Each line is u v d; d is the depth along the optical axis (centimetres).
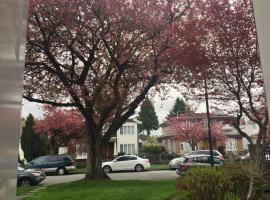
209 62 1303
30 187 1839
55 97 2045
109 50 1812
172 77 1883
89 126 1947
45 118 4050
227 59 1290
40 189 1684
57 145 4241
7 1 150
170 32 1614
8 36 150
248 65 1288
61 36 1761
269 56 271
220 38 1275
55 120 4019
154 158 4938
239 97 1340
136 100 1953
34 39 1705
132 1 1745
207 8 1300
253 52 1266
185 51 1318
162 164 4444
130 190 1365
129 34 1814
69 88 1847
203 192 788
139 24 1761
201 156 2353
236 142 5822
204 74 1337
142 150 5531
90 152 1959
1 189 140
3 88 142
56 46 1812
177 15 1802
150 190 1328
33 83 1958
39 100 1948
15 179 162
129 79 1948
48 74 1972
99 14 1717
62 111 4031
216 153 2867
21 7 176
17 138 167
